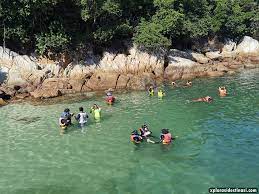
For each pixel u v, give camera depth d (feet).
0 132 79.87
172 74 143.02
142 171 58.65
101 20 139.03
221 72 147.84
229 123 82.07
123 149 68.08
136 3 151.94
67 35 129.59
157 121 85.05
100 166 61.16
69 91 116.78
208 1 196.75
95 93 116.98
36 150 69.21
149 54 143.95
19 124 85.15
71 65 130.72
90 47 137.90
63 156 65.92
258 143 69.05
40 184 55.72
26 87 116.26
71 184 55.31
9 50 122.93
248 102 100.63
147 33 140.46
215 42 188.85
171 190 52.21
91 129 80.33
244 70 158.92
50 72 126.21
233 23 189.67
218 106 97.35
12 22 123.13
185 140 71.92
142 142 71.51
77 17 134.31
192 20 174.50
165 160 62.54
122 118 88.12
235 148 66.95
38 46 123.85
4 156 66.80
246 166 59.06
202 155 64.08
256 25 203.31
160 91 109.70
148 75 132.77
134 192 52.08
